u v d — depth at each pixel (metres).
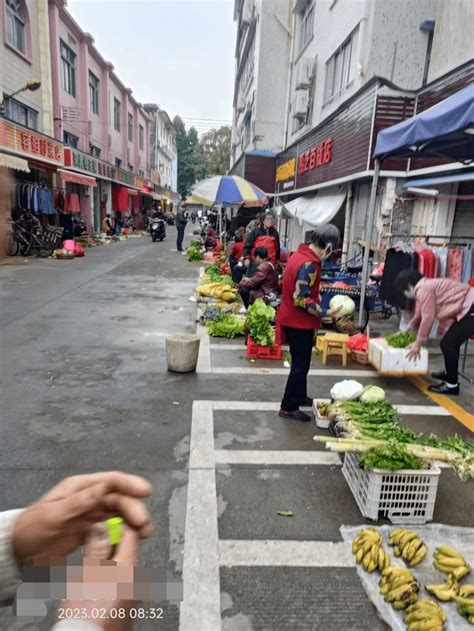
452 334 4.74
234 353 6.14
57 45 19.67
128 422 4.00
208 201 11.89
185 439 3.73
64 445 3.58
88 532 0.82
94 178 22.45
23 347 6.07
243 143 26.55
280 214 15.54
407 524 2.77
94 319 7.68
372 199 6.47
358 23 10.57
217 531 2.66
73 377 5.05
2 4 14.90
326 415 3.95
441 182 7.08
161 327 7.31
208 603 2.17
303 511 2.87
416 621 2.04
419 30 9.56
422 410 4.47
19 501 2.88
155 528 2.67
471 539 2.66
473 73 6.92
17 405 4.30
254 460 3.43
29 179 16.47
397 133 5.36
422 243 6.57
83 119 23.48
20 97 16.38
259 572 2.37
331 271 8.20
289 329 3.97
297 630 2.06
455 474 3.36
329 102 12.84
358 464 2.94
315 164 13.05
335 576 2.36
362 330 6.96
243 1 25.31
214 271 12.18
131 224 32.16
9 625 1.98
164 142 55.47
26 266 13.89
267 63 19.97
